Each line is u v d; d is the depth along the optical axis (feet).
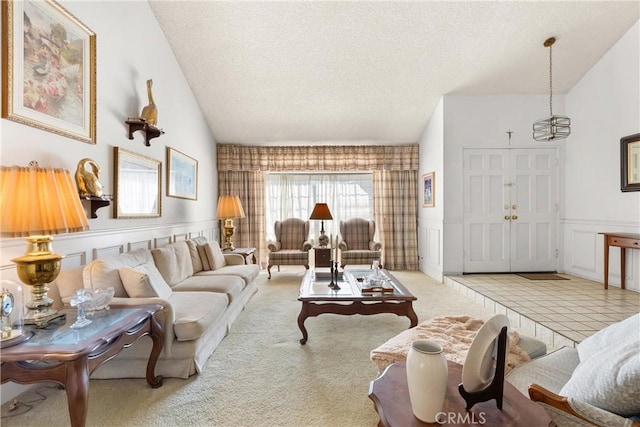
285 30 11.16
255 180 18.20
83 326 4.85
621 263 11.94
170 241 11.65
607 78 12.55
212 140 16.90
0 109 5.48
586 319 8.80
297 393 5.93
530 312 9.40
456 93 14.52
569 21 10.98
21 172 4.66
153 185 10.48
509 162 14.79
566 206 14.71
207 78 13.28
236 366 6.93
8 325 4.50
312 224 19.97
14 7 5.64
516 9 10.50
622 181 12.00
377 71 13.01
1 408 5.45
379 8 10.42
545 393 2.96
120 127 8.85
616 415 2.75
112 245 8.38
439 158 15.14
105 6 8.22
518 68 13.03
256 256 18.13
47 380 4.16
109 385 6.17
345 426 5.05
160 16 10.73
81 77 7.25
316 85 13.73
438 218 15.29
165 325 6.27
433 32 11.25
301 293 8.54
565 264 14.76
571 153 14.40
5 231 4.49
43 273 4.94
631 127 11.74
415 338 5.55
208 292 8.38
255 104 14.84
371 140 17.80
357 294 8.42
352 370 6.78
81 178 7.18
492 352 3.03
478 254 14.94
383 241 18.17
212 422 5.14
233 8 10.46
